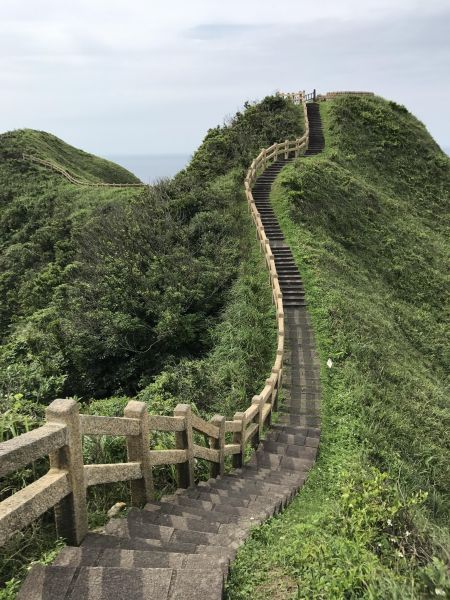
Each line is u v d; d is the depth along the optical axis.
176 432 6.48
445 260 24.00
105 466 4.71
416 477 8.90
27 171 42.94
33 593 3.33
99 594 3.33
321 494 7.35
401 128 34.16
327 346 13.80
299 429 10.16
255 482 7.45
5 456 3.29
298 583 4.00
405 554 4.52
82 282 17.81
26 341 14.38
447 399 13.38
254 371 12.80
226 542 4.69
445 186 31.14
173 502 5.95
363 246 22.48
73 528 4.17
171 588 3.41
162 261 17.02
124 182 53.06
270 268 16.39
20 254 31.27
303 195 22.84
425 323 19.23
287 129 32.06
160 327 14.54
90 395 14.22
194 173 26.42
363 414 10.50
